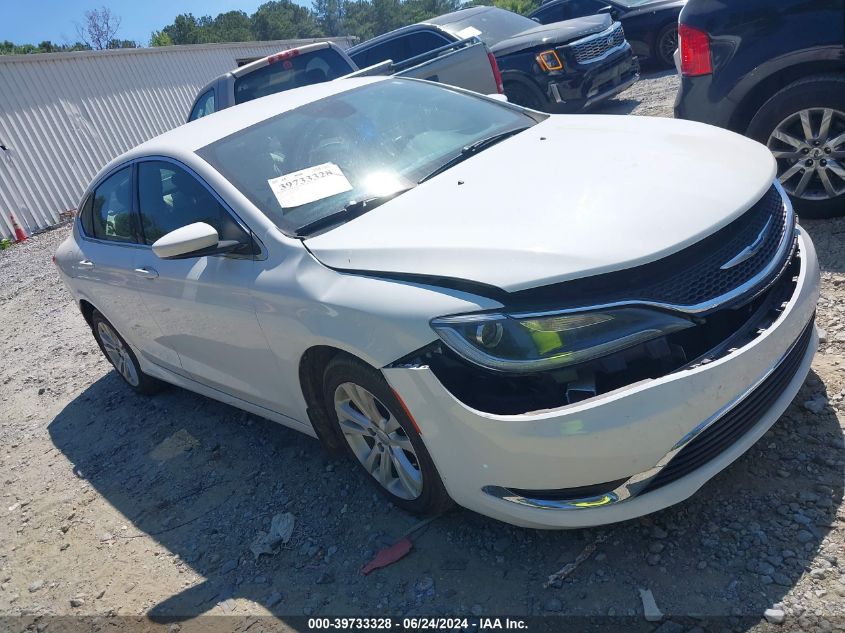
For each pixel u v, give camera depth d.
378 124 3.69
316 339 2.74
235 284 3.13
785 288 2.62
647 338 2.22
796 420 2.87
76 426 4.98
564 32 8.34
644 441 2.17
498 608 2.43
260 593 2.84
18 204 13.98
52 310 8.13
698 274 2.33
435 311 2.36
